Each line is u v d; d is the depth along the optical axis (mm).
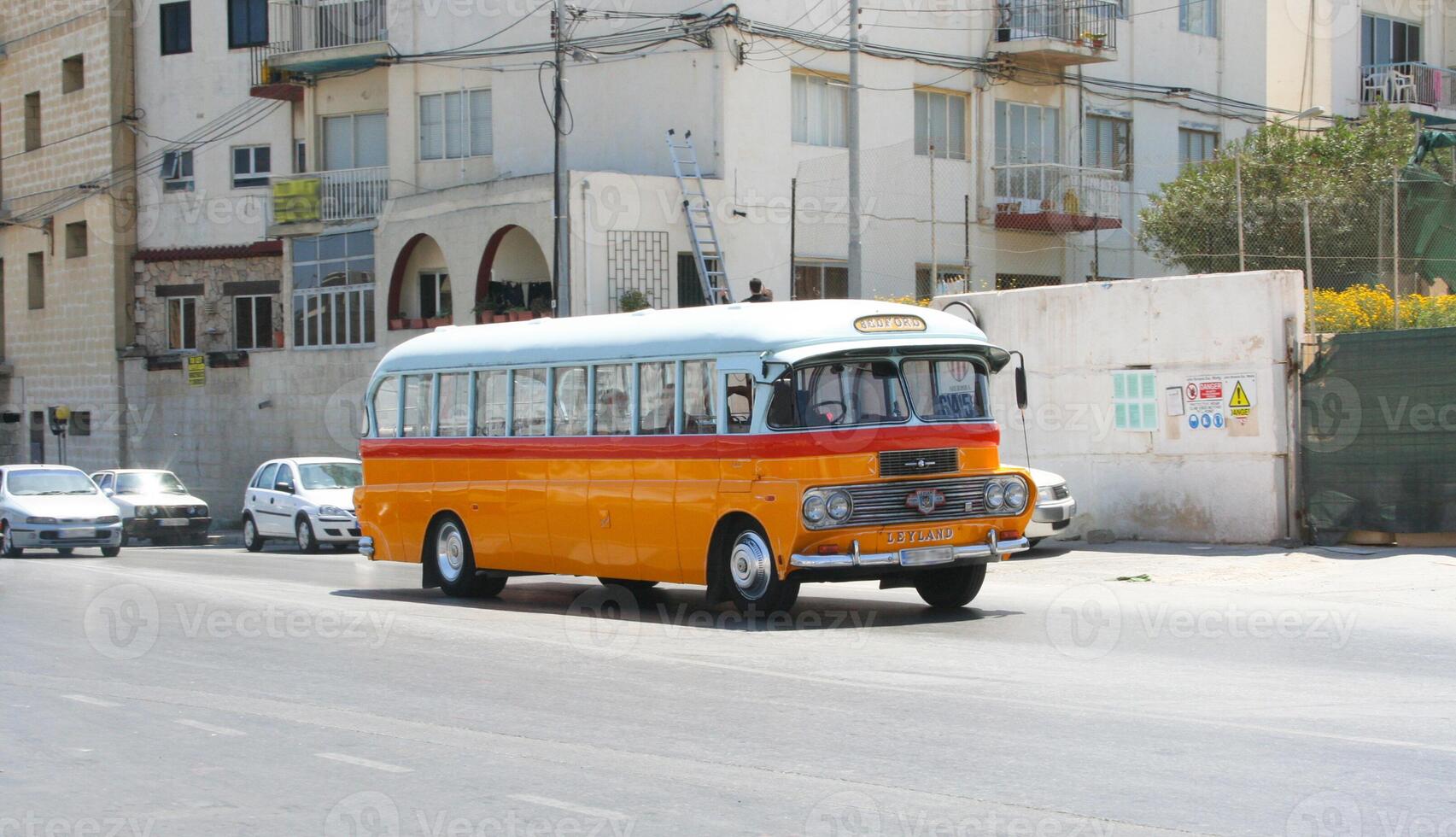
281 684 10461
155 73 39531
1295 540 18266
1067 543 20156
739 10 27891
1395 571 15750
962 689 9664
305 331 35344
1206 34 36469
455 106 32531
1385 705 8969
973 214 31656
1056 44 31672
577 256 26938
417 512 16484
